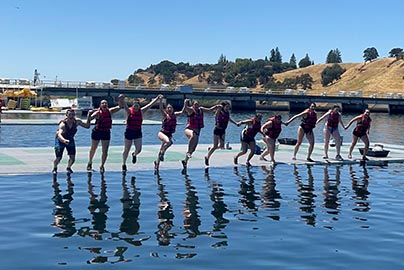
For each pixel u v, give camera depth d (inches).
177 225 351.6
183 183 516.4
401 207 422.3
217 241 313.7
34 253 284.5
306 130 682.8
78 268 260.8
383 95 3602.4
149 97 2893.7
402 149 885.8
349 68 6279.5
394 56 6023.6
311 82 5821.9
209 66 7130.9
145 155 708.0
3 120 1615.4
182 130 1502.2
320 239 322.0
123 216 374.0
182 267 264.8
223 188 494.6
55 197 436.1
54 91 2669.8
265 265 270.4
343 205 428.1
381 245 310.3
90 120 559.8
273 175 579.2
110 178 534.6
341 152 796.0
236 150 793.6
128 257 279.7
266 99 3142.2
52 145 1004.6
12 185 486.0
